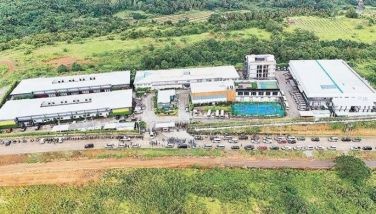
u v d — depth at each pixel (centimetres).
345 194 15450
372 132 18875
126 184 15775
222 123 19350
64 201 15050
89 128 19212
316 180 16075
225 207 14800
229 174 16338
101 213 14488
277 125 19188
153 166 16812
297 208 14688
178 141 18275
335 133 18862
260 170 16562
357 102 19938
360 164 16100
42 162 17238
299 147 17762
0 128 19600
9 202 15100
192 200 15075
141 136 18650
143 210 14625
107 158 17350
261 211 14662
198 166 16762
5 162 17275
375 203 15125
